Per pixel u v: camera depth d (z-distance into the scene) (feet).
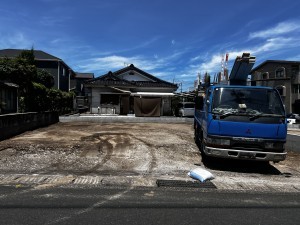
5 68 59.41
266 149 22.57
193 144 35.09
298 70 120.16
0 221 12.25
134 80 103.14
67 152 28.09
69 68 135.64
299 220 13.25
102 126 55.62
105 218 12.84
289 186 19.47
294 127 69.82
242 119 22.82
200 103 29.53
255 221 13.01
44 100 68.90
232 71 30.19
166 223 12.48
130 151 29.73
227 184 19.54
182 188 18.20
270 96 23.94
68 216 12.96
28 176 19.69
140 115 77.30
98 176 20.35
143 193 16.78
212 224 12.53
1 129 35.06
